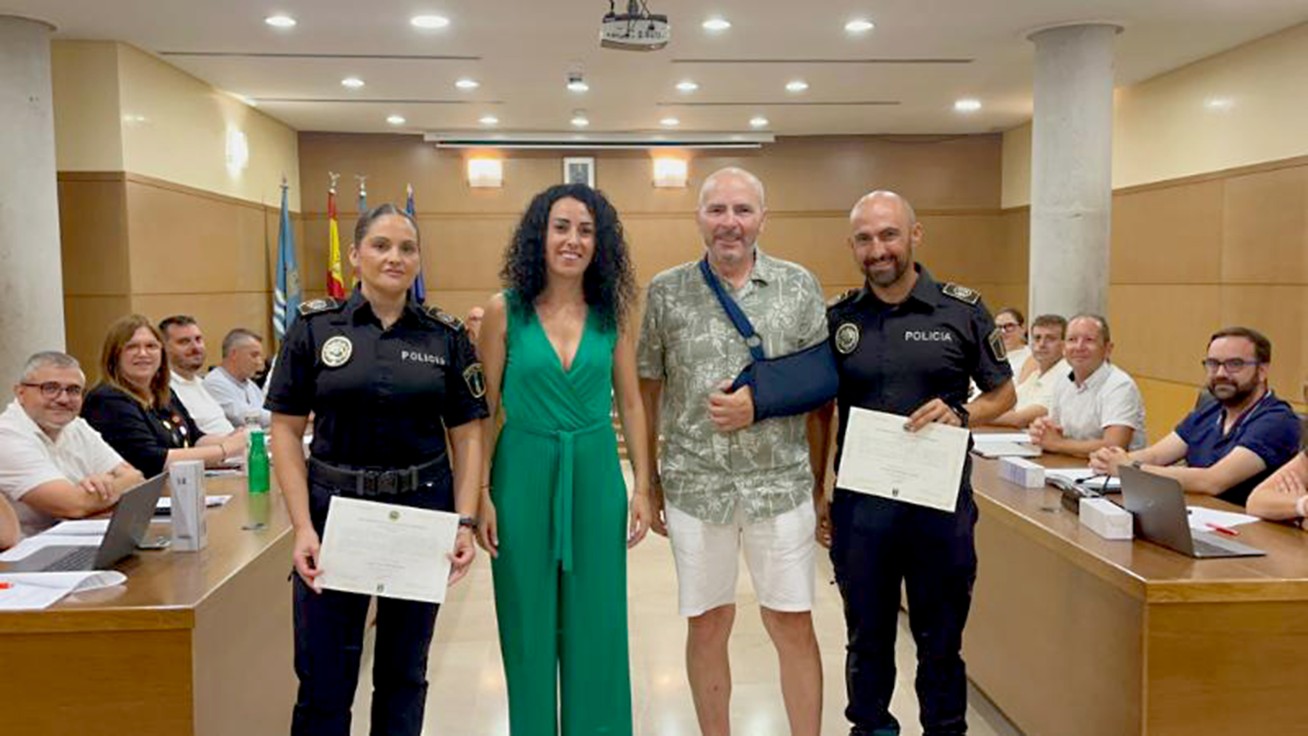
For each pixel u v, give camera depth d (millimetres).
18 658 2264
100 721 2289
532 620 2557
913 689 3865
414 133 10266
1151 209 7539
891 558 2764
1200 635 2412
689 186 10586
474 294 10500
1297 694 2428
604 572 2578
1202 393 3838
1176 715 2428
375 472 2352
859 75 7445
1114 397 4258
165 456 4016
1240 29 6062
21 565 2600
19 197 5574
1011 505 3266
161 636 2287
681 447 2744
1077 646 2877
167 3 5387
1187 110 7078
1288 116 6043
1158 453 3803
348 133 10211
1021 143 10094
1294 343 5996
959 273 10703
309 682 2393
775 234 10672
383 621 2459
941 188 10656
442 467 2438
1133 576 2449
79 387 3314
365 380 2312
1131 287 7840
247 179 8609
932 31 6148
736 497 2707
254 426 4527
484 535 2547
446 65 6984
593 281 2568
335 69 7109
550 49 6520
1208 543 2729
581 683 2598
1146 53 6688
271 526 3105
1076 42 6066
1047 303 6387
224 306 8016
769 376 2637
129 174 6383
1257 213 6305
